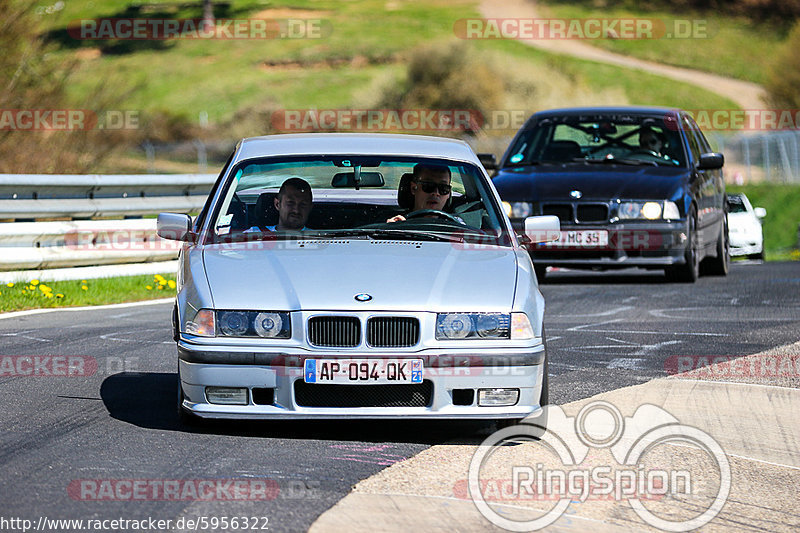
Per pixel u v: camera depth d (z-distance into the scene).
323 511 17.69
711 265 55.88
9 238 44.41
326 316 21.78
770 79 198.00
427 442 22.27
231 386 21.77
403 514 17.66
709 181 53.31
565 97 177.88
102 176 49.62
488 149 152.75
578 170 50.16
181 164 147.38
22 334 34.78
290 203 25.62
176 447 21.48
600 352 32.62
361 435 22.75
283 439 22.28
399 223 25.64
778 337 35.19
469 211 26.56
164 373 28.95
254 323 21.89
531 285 23.36
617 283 51.59
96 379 28.03
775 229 133.38
